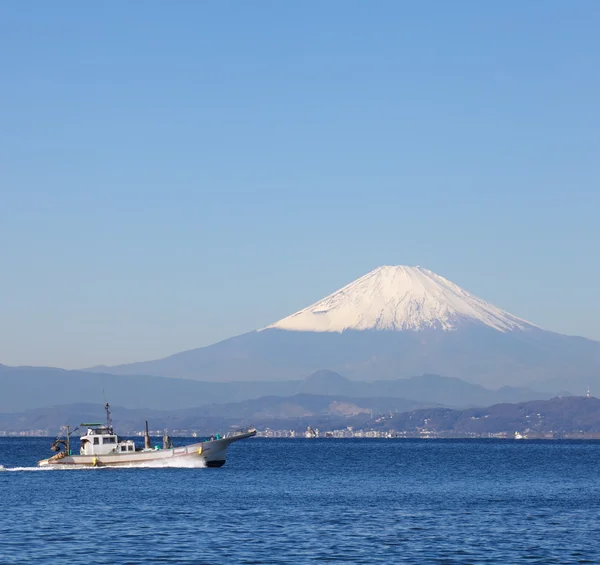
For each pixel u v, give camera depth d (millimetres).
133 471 169125
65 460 172000
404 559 82688
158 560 80812
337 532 96688
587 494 143875
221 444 175375
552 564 81188
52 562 79562
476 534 96562
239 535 93875
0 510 111688
